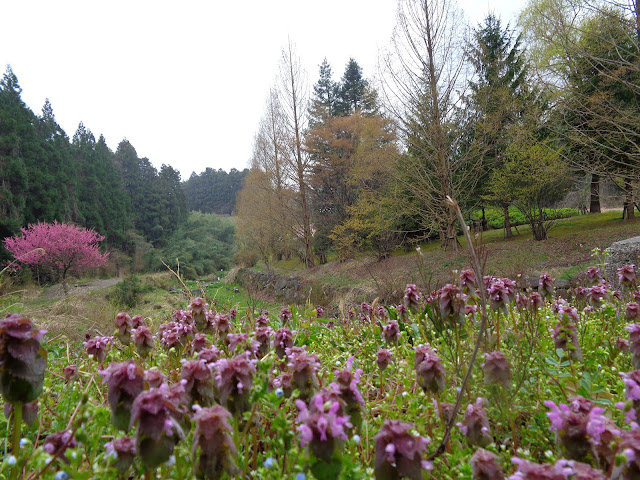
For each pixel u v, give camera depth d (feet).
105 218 134.82
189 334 7.58
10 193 89.40
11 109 103.35
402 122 45.09
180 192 209.36
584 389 5.16
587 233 42.34
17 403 3.42
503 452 4.39
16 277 71.41
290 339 6.45
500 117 43.75
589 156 42.09
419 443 2.89
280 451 3.93
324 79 111.75
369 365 7.91
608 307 9.07
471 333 7.14
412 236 62.64
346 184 72.84
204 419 2.89
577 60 35.70
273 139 83.56
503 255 39.58
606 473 3.08
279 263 102.47
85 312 24.88
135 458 3.54
